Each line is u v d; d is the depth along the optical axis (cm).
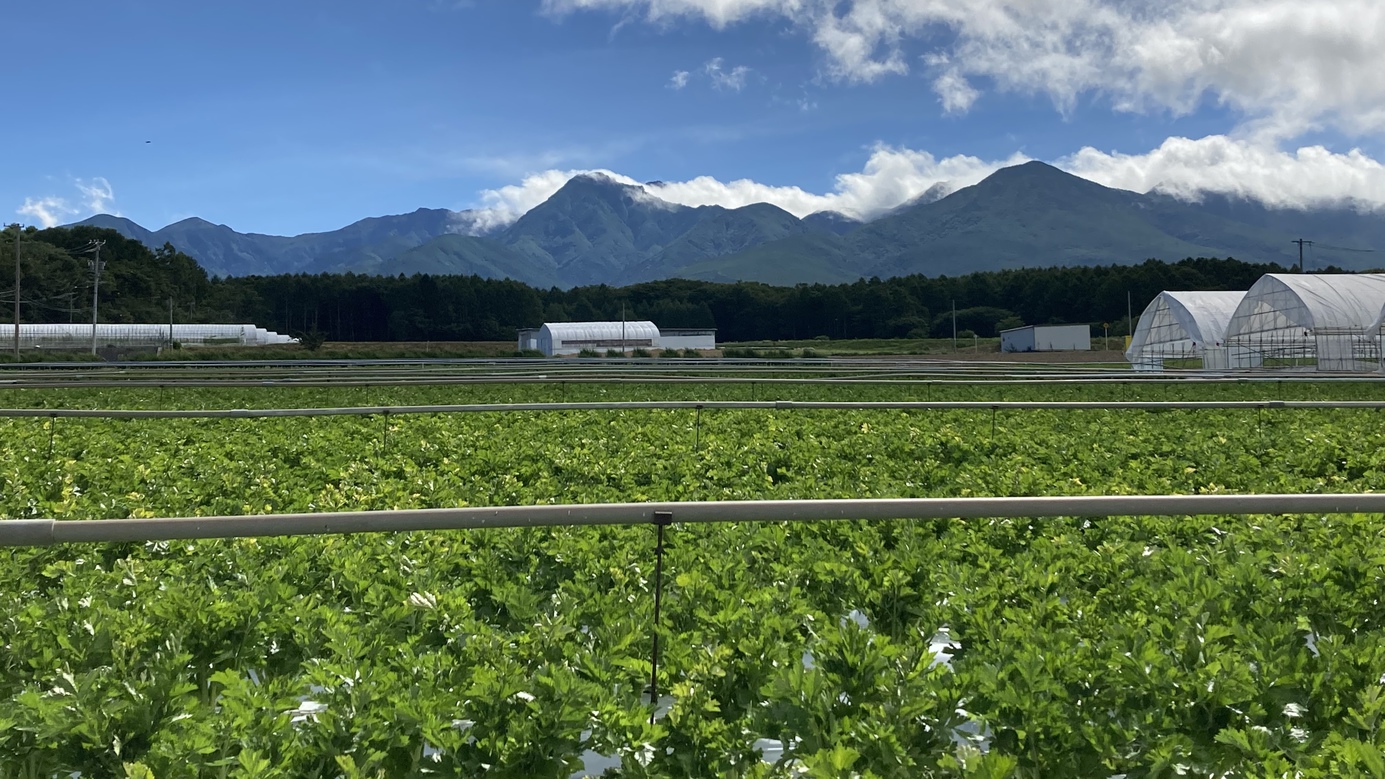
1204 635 669
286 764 527
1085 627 725
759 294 17562
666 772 555
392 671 649
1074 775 546
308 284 16925
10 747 553
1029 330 11106
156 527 623
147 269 16050
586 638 740
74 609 747
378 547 924
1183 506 677
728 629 705
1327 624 779
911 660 629
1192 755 550
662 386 4147
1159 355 7662
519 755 541
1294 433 2041
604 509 650
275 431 2089
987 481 1391
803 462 1664
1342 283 6612
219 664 693
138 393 3775
